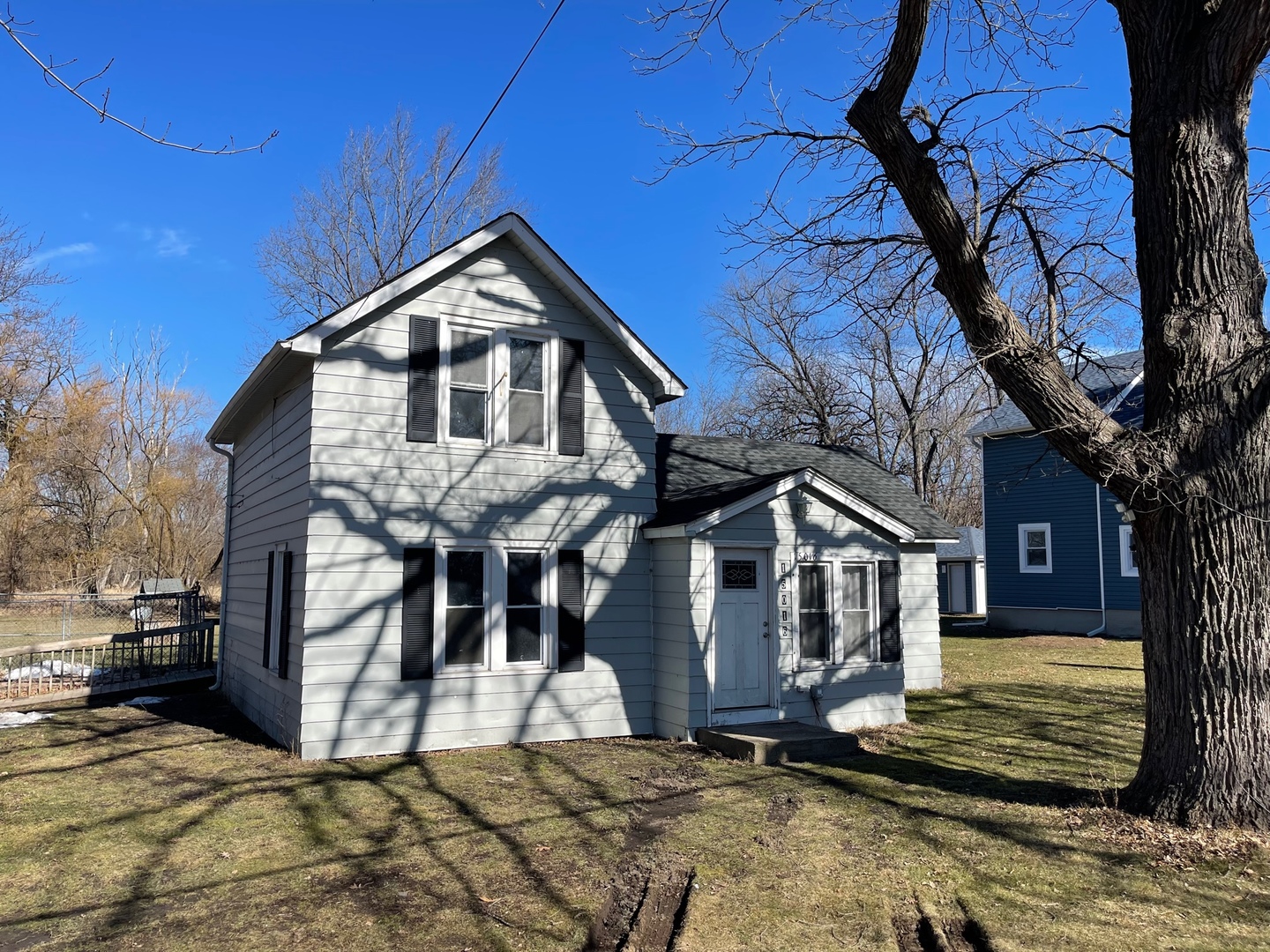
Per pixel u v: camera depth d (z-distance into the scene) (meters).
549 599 10.61
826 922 5.08
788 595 11.21
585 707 10.64
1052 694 14.19
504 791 8.03
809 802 7.68
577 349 11.05
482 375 10.52
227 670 14.21
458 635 10.02
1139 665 17.94
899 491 15.86
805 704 11.16
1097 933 4.87
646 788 8.19
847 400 33.31
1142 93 6.95
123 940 4.83
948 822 6.99
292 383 10.53
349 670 9.38
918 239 9.16
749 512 10.97
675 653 10.69
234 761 9.12
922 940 4.91
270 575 11.23
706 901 5.38
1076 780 8.31
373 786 8.12
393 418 9.85
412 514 9.85
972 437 27.75
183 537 36.44
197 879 5.76
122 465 38.50
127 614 27.25
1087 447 6.83
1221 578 6.42
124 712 12.41
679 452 14.46
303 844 6.47
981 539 36.97
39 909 5.27
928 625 15.12
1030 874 5.79
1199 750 6.45
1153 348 6.83
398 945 4.77
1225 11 6.28
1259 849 5.93
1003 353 7.04
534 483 10.61
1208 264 6.63
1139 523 6.91
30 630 23.44
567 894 5.52
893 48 7.04
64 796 7.73
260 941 4.80
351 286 31.80
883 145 7.31
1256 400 6.43
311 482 9.34
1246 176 6.75
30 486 33.41
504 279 10.68
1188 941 4.74
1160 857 5.98
